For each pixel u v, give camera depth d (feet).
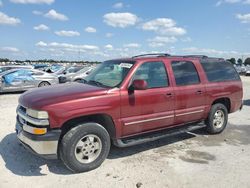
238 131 23.04
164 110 17.34
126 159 16.29
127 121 15.65
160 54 19.11
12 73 47.57
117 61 17.97
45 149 13.39
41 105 13.42
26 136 13.88
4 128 22.22
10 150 17.34
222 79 21.75
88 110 14.11
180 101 18.17
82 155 14.39
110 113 14.92
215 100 21.04
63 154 13.89
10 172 14.30
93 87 15.57
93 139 14.67
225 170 14.88
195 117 19.63
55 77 52.54
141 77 16.37
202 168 15.11
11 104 34.68
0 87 46.37
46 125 13.35
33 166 15.10
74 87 15.93
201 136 21.31
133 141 16.21
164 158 16.53
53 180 13.51
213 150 18.13
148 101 16.39
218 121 21.71
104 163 15.64
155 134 17.61
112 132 15.56
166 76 17.75
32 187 12.80
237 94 22.88
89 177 13.89
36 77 50.06
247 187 13.02
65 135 13.88
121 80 15.80
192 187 12.94
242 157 16.89
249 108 34.06
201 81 19.90
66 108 13.58
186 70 19.17
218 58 22.21
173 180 13.62
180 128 19.16
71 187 12.84
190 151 17.88
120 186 13.00
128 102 15.55
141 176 14.02
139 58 17.39
